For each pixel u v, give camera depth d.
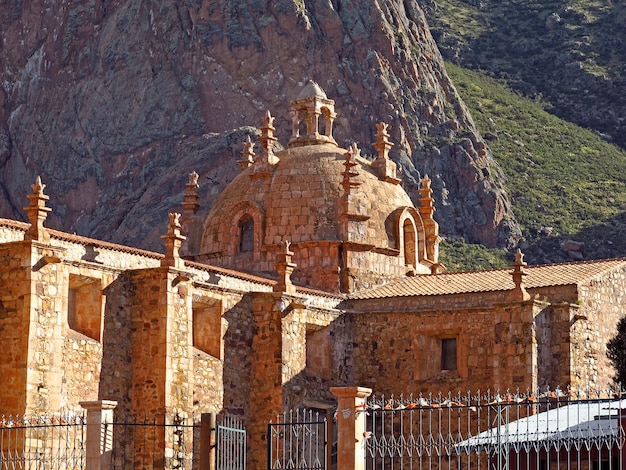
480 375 98.19
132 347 88.75
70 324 86.75
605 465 68.81
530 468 70.12
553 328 98.00
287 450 93.94
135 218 199.50
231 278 95.94
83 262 85.81
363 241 107.12
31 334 81.12
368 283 106.81
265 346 96.25
